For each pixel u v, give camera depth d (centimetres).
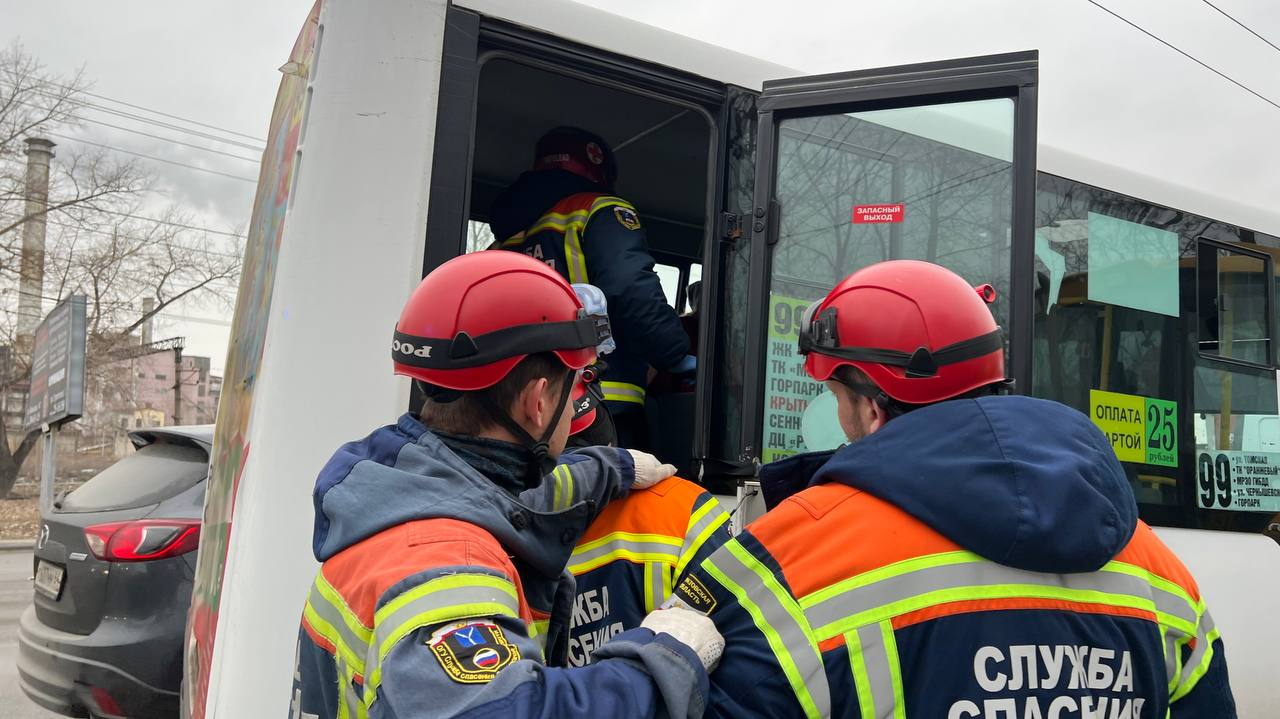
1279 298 454
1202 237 427
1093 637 129
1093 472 127
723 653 129
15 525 1903
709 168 294
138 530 421
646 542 184
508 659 112
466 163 242
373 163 231
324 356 221
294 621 209
